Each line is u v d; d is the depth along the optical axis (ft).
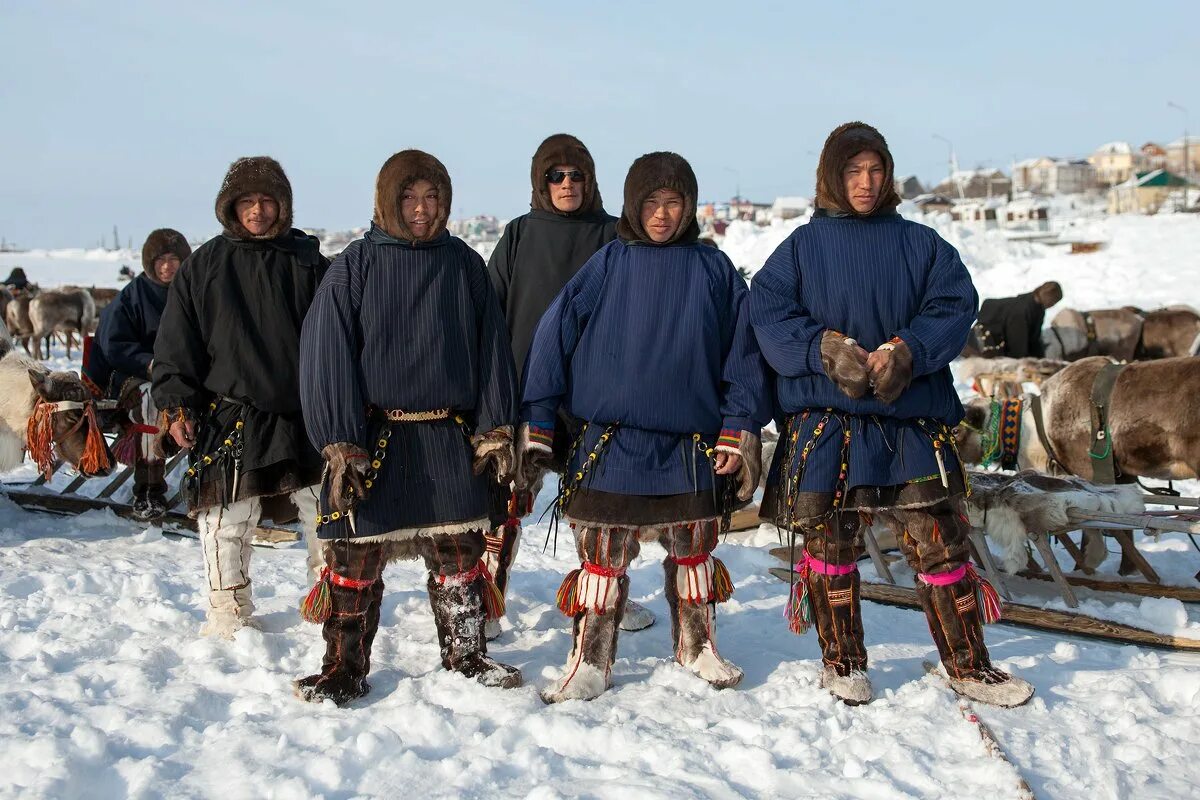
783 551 17.43
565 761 9.75
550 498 24.12
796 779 9.39
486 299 11.83
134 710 10.66
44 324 61.82
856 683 11.27
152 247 19.34
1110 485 15.94
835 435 11.30
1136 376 17.31
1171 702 11.57
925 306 11.33
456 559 11.78
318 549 14.40
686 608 11.97
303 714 10.64
